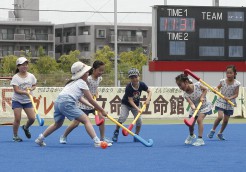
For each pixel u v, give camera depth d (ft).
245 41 137.59
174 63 134.51
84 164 43.57
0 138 68.80
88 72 56.29
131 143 61.16
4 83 149.48
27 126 65.26
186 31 134.41
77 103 58.95
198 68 135.54
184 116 115.75
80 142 62.59
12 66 290.76
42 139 57.62
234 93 65.36
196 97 59.93
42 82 153.89
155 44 133.49
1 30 348.59
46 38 354.74
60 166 42.47
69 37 376.48
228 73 65.16
